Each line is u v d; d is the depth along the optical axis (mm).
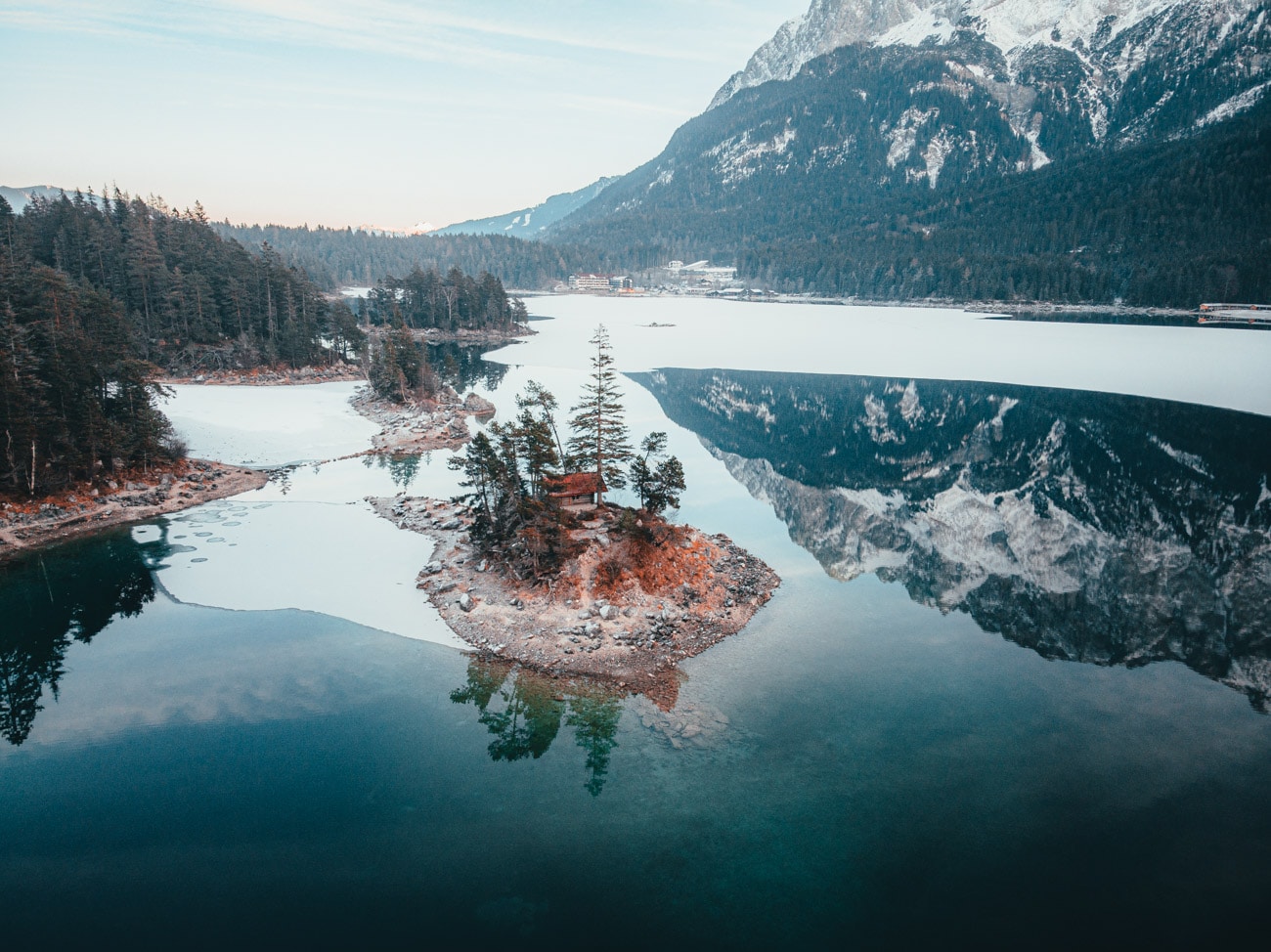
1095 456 82812
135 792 27781
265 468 72500
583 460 51219
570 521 46875
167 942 21500
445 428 89188
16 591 44938
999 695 35156
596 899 23219
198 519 58000
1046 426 98438
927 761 30062
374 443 82438
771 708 33750
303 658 37406
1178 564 52125
